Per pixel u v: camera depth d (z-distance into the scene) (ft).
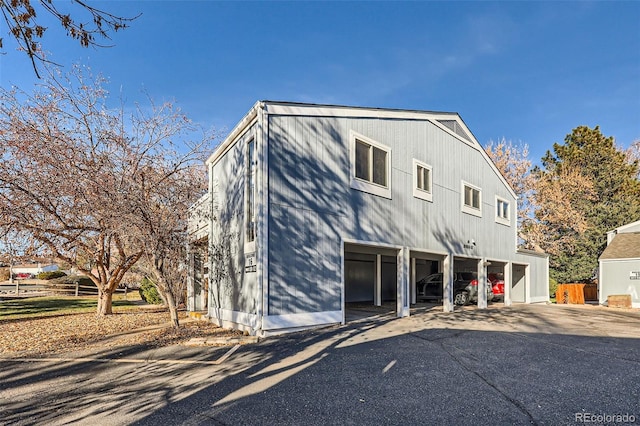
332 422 11.83
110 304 42.57
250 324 27.27
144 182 32.09
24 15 10.90
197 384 15.97
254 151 28.04
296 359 19.90
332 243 30.45
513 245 57.31
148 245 30.19
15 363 20.24
